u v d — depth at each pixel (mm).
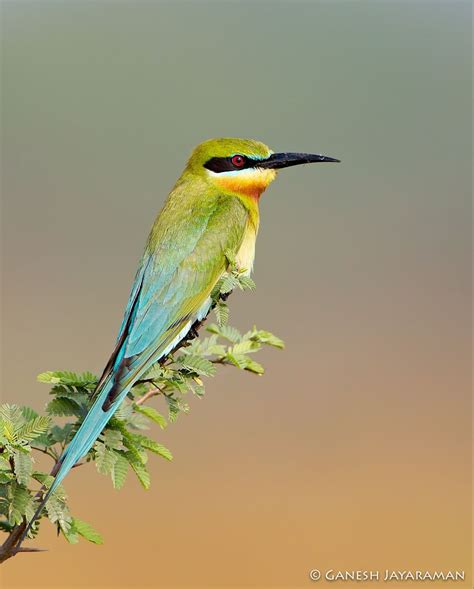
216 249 6449
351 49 21406
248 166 6875
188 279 6316
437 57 21250
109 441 4961
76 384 5207
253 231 6902
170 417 5324
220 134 18969
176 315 6227
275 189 16766
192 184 6770
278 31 21828
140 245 15367
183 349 6121
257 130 19641
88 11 21391
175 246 6383
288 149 19094
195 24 21672
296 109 19656
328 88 20203
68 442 5113
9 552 4590
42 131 17812
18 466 4535
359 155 18250
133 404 5363
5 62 18984
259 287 14219
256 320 13445
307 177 17281
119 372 5410
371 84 20391
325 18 22062
